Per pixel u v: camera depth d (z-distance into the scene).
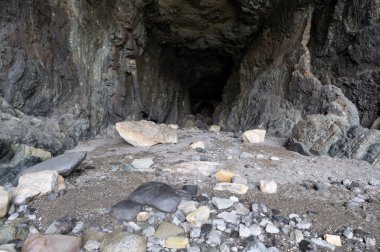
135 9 9.71
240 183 3.92
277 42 10.12
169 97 13.91
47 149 5.21
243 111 10.38
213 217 3.04
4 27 5.07
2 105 4.84
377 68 6.70
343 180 4.30
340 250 2.58
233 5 10.85
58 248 2.43
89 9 7.79
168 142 6.91
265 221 2.93
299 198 3.63
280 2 10.16
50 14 6.30
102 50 8.32
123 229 2.85
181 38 12.63
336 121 6.43
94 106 7.79
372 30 6.79
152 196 3.24
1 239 2.62
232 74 14.13
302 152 6.10
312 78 7.93
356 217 3.16
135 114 10.02
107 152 6.00
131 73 9.91
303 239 2.69
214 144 7.02
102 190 3.71
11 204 3.22
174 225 2.86
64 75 6.66
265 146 6.82
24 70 5.38
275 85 9.26
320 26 8.52
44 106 5.95
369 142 5.68
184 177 4.27
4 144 4.31
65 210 3.17
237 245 2.60
